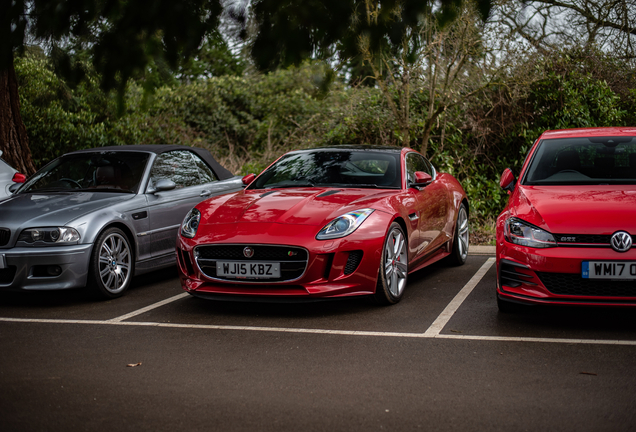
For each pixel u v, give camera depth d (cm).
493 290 554
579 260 396
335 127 1110
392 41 480
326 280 460
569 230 404
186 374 346
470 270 660
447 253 660
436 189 634
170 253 638
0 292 595
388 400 302
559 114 986
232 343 405
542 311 471
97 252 534
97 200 574
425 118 1034
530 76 966
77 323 468
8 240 519
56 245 516
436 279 613
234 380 334
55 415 290
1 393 319
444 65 954
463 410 287
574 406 288
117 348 399
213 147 1460
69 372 352
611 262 391
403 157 601
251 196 539
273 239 456
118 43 551
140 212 592
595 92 994
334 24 479
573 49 1014
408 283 597
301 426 274
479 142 1014
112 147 680
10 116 882
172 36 537
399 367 350
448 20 488
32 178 650
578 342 389
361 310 488
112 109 647
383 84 940
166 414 289
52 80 1152
